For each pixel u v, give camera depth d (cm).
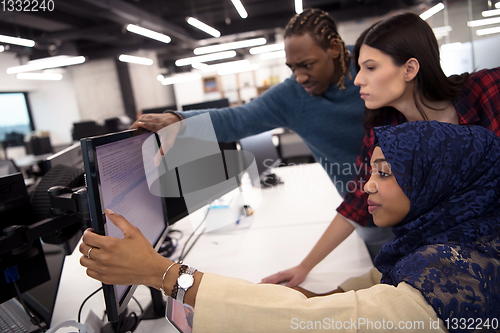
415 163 52
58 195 72
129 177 66
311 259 95
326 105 106
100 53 883
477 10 553
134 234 49
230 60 1041
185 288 47
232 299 46
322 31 92
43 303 83
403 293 44
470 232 49
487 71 82
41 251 83
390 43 72
